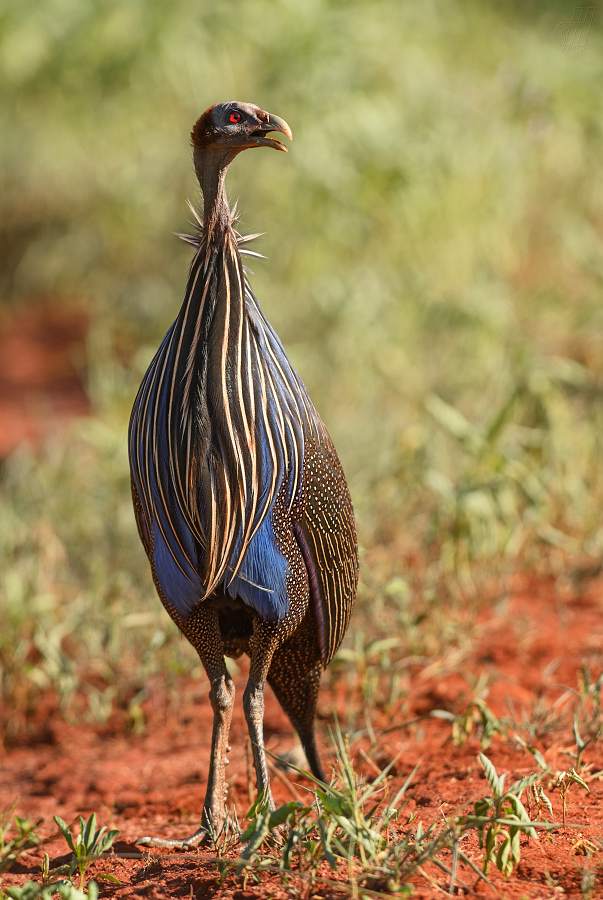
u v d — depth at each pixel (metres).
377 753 13.63
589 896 8.37
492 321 28.16
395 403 26.72
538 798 10.16
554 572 19.55
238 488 9.69
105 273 40.84
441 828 10.19
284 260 34.25
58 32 41.47
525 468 19.83
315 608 10.67
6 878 10.54
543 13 42.97
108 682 17.20
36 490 23.55
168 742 15.46
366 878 8.83
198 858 9.77
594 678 15.28
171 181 39.78
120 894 9.45
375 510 20.86
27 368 35.50
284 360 10.27
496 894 8.67
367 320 29.34
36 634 16.58
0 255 43.03
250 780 12.45
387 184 33.44
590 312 29.95
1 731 16.23
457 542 18.44
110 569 20.20
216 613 10.49
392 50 38.50
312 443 10.39
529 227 36.22
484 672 15.74
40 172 42.53
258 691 10.32
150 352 31.17
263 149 36.31
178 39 39.72
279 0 38.94
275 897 8.81
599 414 23.28
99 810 13.19
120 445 23.88
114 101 41.16
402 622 16.38
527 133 34.50
